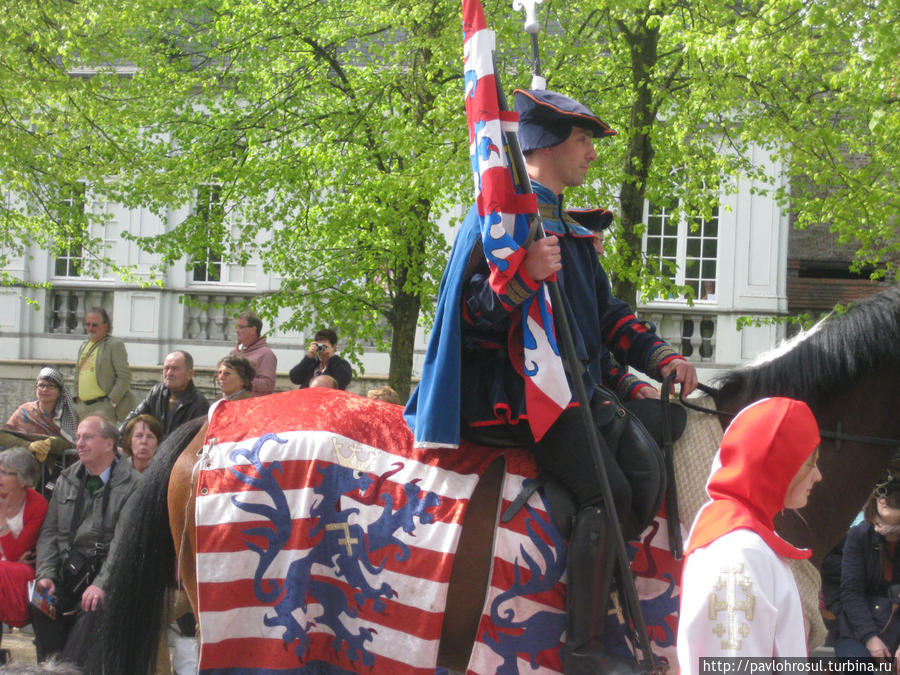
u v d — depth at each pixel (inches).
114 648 179.3
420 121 547.8
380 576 165.6
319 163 583.5
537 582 162.2
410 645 162.1
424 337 857.5
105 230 920.9
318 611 169.5
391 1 544.1
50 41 552.7
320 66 626.2
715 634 122.6
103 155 623.8
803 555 131.9
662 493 164.4
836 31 361.7
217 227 637.9
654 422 173.3
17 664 150.6
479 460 169.9
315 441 173.0
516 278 153.3
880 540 245.3
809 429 131.6
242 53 642.8
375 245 589.3
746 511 129.6
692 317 845.8
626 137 518.6
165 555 182.9
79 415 540.4
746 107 532.1
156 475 183.5
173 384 401.1
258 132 630.5
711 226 844.6
